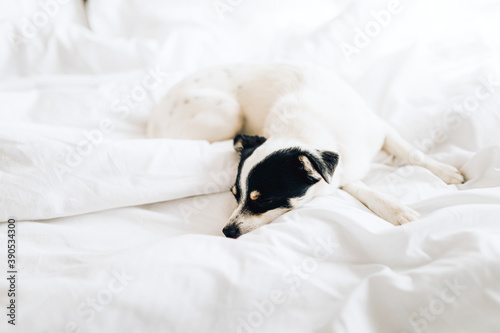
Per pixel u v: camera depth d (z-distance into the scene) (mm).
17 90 2455
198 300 1076
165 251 1202
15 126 1559
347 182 1759
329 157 1550
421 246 1131
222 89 2209
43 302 1080
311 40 2580
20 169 1464
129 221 1489
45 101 2287
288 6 2781
